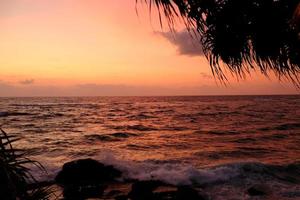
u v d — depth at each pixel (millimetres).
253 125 38688
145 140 27250
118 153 20734
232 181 13039
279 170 14695
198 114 57469
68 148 22609
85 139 27344
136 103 120438
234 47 2730
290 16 2527
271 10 2588
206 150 21719
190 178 13406
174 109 75375
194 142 25938
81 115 54812
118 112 64250
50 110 68688
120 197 11227
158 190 12000
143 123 42312
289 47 2613
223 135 30281
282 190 11727
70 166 13742
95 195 11609
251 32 2670
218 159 18578
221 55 2785
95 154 20469
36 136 28938
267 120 45062
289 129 34406
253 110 68250
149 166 15766
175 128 36500
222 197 11148
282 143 24969
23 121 42906
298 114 55906
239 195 11336
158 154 20312
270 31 2609
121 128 36344
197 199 10734
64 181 13156
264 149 22078
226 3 2656
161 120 46625
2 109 69750
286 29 2574
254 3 2611
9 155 2043
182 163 17156
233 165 15000
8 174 1795
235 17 2650
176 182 13055
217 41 2744
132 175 14156
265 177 13531
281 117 49969
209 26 2725
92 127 37062
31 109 71938
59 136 29094
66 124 39938
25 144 24141
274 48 2643
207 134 31172
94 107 85812
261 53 2705
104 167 14203
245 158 18797
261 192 11461
